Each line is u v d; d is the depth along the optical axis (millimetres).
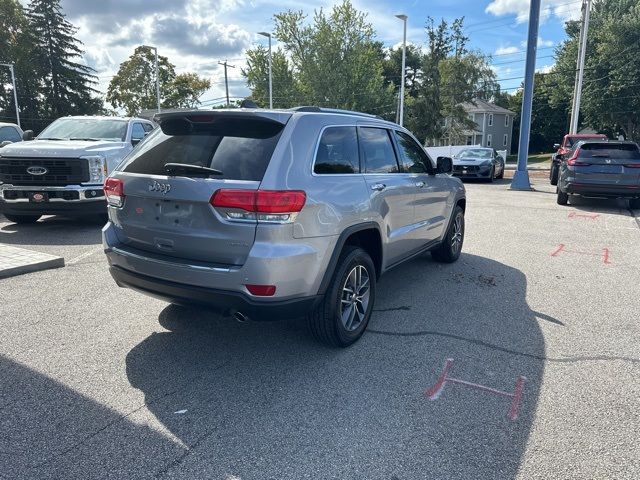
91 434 2760
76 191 7660
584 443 2744
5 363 3566
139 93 57500
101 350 3812
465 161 19859
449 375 3510
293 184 3262
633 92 40375
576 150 11711
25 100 53469
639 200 11719
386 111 49719
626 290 5551
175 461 2549
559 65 48438
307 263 3342
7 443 2662
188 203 3318
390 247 4578
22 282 5426
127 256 3658
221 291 3244
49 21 53594
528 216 10672
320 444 2707
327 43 45125
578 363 3729
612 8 46000
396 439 2760
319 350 3883
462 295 5309
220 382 3363
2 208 7832
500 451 2668
